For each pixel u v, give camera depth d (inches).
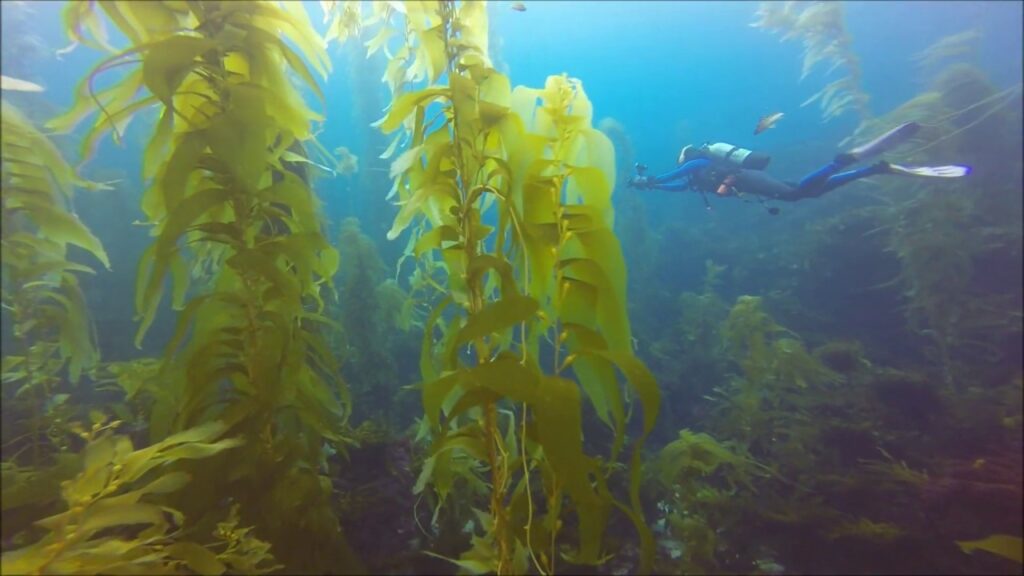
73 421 106.1
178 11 71.9
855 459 236.7
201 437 63.9
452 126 75.0
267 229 91.6
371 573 147.4
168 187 64.7
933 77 409.7
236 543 68.3
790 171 557.3
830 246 436.8
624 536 191.2
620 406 70.6
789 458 222.7
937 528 193.5
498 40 215.9
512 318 60.0
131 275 266.5
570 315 72.0
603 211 72.3
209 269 118.3
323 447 111.8
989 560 180.9
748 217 586.2
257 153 63.6
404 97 72.6
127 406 132.3
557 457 57.0
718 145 204.7
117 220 261.1
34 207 72.7
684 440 173.2
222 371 77.4
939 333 309.0
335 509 150.6
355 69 323.3
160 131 71.3
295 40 79.4
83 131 86.8
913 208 320.5
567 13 1199.6
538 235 69.4
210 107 74.7
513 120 70.8
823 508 197.9
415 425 197.2
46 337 92.4
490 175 71.8
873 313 408.8
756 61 1342.3
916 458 234.4
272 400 74.0
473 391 65.3
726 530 187.9
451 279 78.6
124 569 54.7
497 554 81.6
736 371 315.0
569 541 163.2
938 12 1131.9
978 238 346.6
